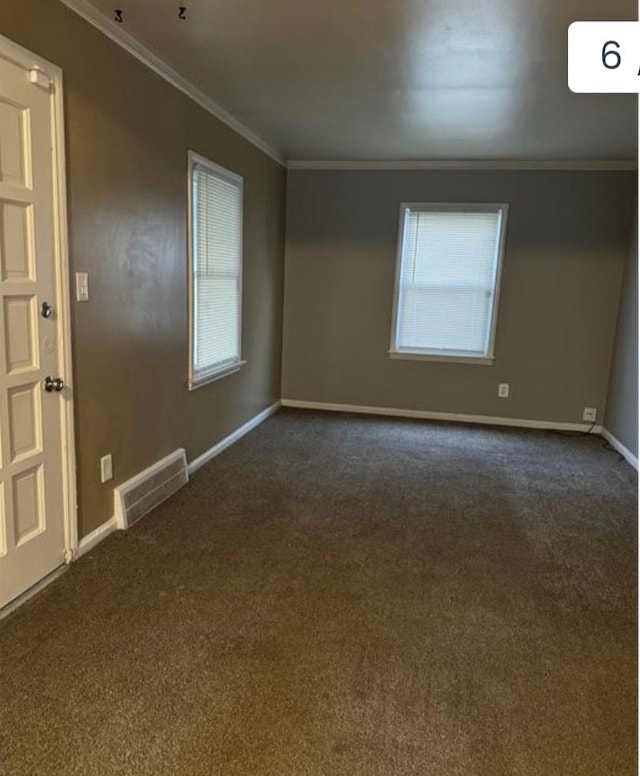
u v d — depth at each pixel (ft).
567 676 6.31
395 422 17.48
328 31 8.15
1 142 6.33
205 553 8.73
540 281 16.79
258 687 5.92
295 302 18.39
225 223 13.02
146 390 10.04
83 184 7.83
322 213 17.74
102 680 5.91
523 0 7.05
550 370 17.20
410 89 10.48
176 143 10.39
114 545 8.86
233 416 14.58
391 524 10.12
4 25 6.27
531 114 11.77
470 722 5.57
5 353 6.66
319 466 13.08
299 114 12.30
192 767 4.91
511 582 8.29
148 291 9.82
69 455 7.97
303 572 8.32
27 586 7.35
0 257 6.46
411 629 7.06
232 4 7.41
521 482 12.53
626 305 15.64
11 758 4.91
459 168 16.66
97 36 7.88
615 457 14.58
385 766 5.02
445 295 17.48
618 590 8.16
